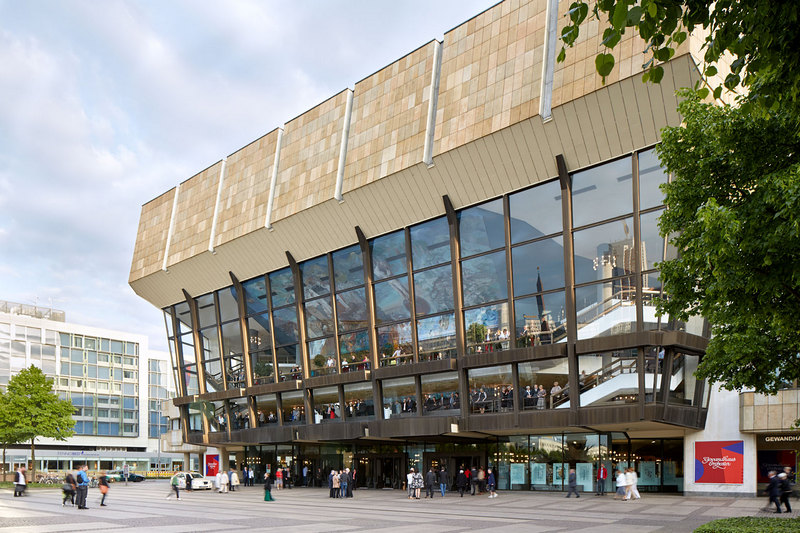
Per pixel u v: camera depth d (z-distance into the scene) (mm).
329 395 44250
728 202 13133
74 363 95500
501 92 33531
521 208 34312
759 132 12672
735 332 17109
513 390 34562
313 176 42969
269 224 45000
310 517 24344
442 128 35719
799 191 10312
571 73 30844
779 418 29547
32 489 51250
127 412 100875
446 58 36969
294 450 52438
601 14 30469
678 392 31156
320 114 44094
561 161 32031
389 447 45469
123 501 34750
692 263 12969
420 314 38844
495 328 35344
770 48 8039
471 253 36375
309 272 45094
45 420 55500
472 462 40656
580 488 35656
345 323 42969
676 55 26906
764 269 11227
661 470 36594
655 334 29578
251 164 48688
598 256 31703
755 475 30594
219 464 60719
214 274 50969
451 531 19031
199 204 52594
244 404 50406
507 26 34406
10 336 88938
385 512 26391
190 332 54438
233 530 19484
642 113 29125
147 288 56938
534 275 33875
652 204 29984
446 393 37719
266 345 48094
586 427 33406
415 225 38812
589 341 31375
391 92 39531
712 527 13406
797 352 16250
